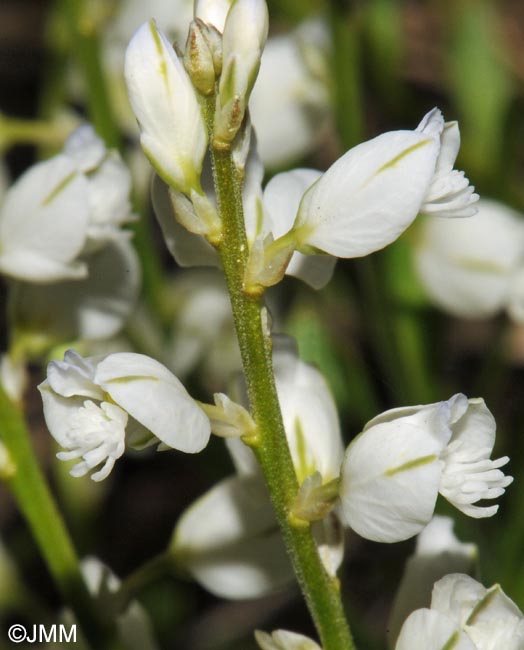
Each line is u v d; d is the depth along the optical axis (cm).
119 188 13
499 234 15
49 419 10
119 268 14
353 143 16
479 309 16
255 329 11
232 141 11
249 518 12
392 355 16
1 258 13
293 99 16
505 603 11
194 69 11
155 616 17
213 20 11
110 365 10
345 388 16
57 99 17
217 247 11
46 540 13
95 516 16
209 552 13
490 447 11
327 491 11
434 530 12
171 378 10
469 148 17
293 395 12
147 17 17
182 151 11
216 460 15
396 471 10
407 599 12
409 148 11
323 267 12
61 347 15
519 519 15
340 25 15
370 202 11
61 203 13
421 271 16
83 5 16
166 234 11
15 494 13
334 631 11
